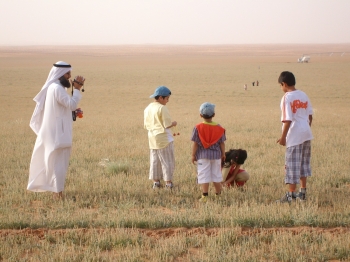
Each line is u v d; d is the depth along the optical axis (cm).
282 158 1223
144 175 1008
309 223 646
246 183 923
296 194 773
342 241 562
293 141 757
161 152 873
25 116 3366
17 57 16575
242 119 2502
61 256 530
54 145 791
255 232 614
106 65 11150
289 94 757
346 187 896
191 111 3569
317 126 2078
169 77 7412
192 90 5534
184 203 776
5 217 678
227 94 5134
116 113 3544
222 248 555
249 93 5231
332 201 768
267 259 529
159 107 866
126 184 912
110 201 788
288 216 666
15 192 852
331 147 1378
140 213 702
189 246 571
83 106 4191
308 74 7819
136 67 10150
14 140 1706
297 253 537
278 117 2661
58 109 800
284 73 766
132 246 568
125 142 1594
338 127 2039
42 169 805
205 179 791
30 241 587
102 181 935
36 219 668
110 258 525
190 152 1322
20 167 1159
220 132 794
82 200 783
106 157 1271
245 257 523
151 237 596
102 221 653
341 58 14788
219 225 648
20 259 527
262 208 704
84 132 1961
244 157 882
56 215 687
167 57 17612
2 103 4341
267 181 943
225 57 17362
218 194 814
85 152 1359
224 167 891
